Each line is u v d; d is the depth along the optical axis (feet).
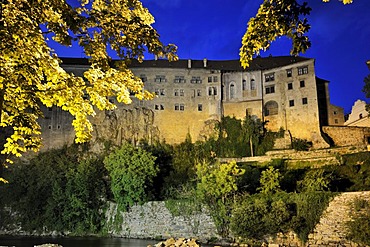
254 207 120.67
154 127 256.73
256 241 119.55
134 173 169.58
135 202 169.17
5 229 194.49
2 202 202.80
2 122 33.50
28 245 134.21
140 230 162.50
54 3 28.35
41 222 189.47
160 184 202.28
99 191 188.14
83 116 33.14
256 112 254.47
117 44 33.71
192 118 260.21
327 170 169.17
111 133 253.85
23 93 31.17
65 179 202.39
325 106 253.24
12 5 27.68
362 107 243.19
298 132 240.73
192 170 210.79
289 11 29.94
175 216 152.97
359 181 154.61
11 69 28.43
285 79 252.21
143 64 271.08
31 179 209.97
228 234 137.28
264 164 199.62
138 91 35.73
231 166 144.25
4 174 220.64
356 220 102.83
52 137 254.27
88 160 212.02
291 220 113.70
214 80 265.13
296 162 194.90
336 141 233.76
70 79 30.96
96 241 147.64
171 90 263.90
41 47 28.96
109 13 32.27
